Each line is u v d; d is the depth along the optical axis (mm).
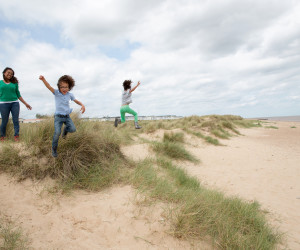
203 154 8922
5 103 5332
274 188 5617
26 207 3244
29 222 2904
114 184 4262
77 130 5137
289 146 12688
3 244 2393
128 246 2660
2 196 3404
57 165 4297
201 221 3152
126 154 6145
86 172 4359
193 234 2936
